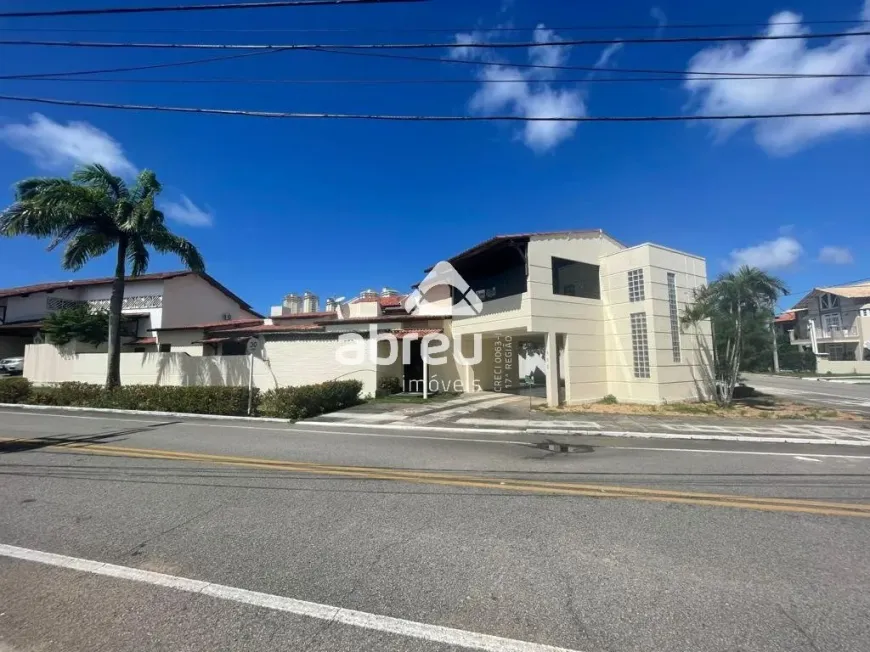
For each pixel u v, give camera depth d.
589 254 17.84
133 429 11.16
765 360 17.11
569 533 4.32
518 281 17.59
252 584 3.35
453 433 10.97
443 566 3.64
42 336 25.05
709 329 17.98
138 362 20.17
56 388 17.23
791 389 24.47
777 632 2.79
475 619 2.92
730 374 16.48
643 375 16.39
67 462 7.24
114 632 2.77
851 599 3.18
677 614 2.98
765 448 9.08
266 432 10.83
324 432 10.94
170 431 10.87
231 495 5.47
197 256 17.38
